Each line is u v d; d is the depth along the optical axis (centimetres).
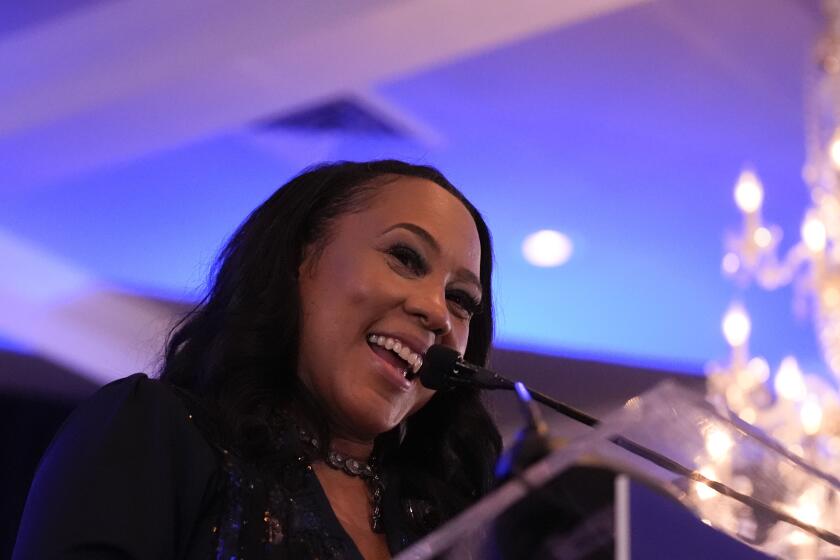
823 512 194
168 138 697
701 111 755
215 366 266
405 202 284
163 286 910
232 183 819
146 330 910
